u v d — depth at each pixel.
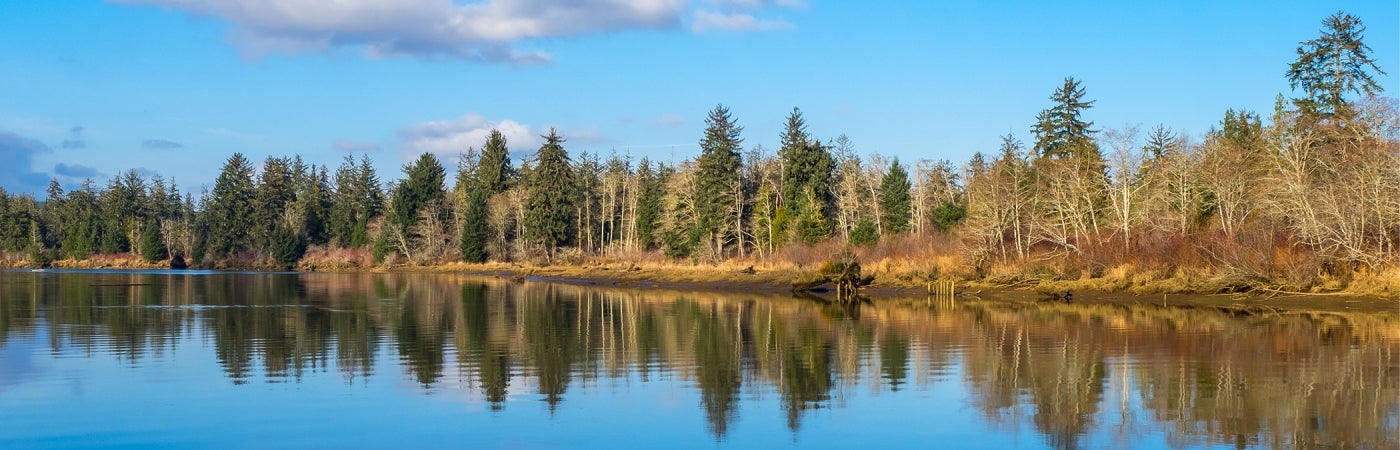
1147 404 20.75
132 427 19.05
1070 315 42.03
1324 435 17.94
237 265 134.38
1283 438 17.75
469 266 112.62
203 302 52.91
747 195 102.06
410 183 129.88
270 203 145.00
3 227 154.00
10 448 17.59
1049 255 59.72
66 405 20.95
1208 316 40.62
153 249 141.88
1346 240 46.53
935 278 62.03
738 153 96.81
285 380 24.11
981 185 67.12
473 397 21.94
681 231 93.69
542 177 109.06
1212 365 25.81
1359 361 26.30
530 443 17.88
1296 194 48.47
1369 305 43.25
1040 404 20.91
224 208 141.62
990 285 58.53
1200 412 19.94
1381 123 49.34
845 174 95.56
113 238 147.88
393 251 124.38
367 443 17.89
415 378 24.41
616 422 19.44
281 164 148.62
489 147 131.88
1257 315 40.88
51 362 27.03
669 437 18.30
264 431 18.75
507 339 33.12
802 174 95.44
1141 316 41.06
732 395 22.16
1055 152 78.62
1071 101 79.00
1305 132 55.34
